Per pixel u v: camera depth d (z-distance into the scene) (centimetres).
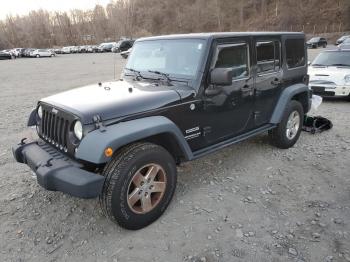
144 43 464
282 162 511
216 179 456
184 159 392
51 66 2809
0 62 3725
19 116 857
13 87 1479
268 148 566
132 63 470
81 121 314
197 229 348
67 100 357
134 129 321
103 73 2042
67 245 329
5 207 395
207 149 416
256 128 502
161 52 432
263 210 381
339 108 878
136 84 412
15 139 650
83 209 386
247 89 460
